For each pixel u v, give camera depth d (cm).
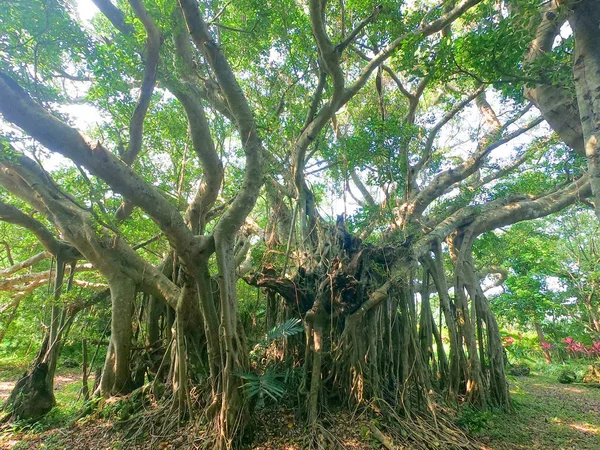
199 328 707
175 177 927
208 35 501
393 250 719
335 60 622
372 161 805
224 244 579
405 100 1140
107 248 764
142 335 862
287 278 711
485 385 802
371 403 629
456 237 952
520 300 1689
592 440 645
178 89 613
